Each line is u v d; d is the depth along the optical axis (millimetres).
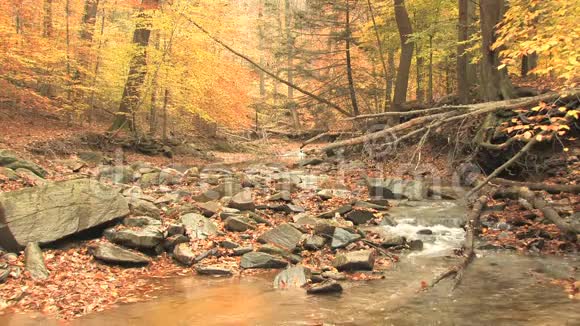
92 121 23594
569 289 6684
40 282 7219
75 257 8273
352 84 21250
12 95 18688
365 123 18938
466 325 5645
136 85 20391
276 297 6922
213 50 22422
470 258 8047
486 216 10578
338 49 21672
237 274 8086
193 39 19328
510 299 6418
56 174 13602
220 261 8586
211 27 19969
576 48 6961
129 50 19547
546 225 9516
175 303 6711
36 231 8242
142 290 7285
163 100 22625
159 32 20375
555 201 10492
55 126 19641
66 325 5887
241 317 6164
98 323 5969
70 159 15789
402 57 19812
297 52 21406
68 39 19172
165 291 7238
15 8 16891
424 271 7926
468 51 17516
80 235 8922
